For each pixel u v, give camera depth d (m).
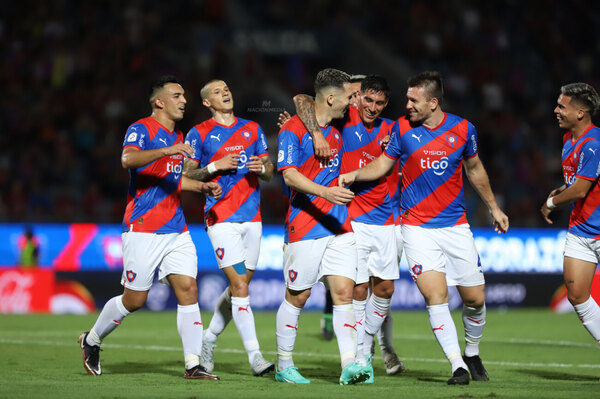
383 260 25.31
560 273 59.22
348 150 25.58
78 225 54.69
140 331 42.16
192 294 23.84
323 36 85.12
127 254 23.91
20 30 82.25
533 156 76.81
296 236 22.72
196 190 24.66
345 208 23.00
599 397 19.50
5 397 18.72
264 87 79.69
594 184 24.48
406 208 23.97
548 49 90.56
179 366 27.66
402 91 83.50
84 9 83.88
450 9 91.19
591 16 93.38
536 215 69.00
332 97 22.66
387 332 26.59
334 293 22.67
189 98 76.19
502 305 58.12
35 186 68.00
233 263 25.75
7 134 73.06
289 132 22.48
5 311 53.84
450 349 22.95
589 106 24.44
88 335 24.50
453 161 23.33
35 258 54.16
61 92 77.50
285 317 23.00
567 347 35.56
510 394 20.02
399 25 89.25
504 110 82.50
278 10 88.06
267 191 65.44
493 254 58.16
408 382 23.45
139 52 80.56
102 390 20.16
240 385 21.84
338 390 20.75
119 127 73.88
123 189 68.88
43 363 28.03
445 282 23.61
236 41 84.19
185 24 85.12
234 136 26.77
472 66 86.38
